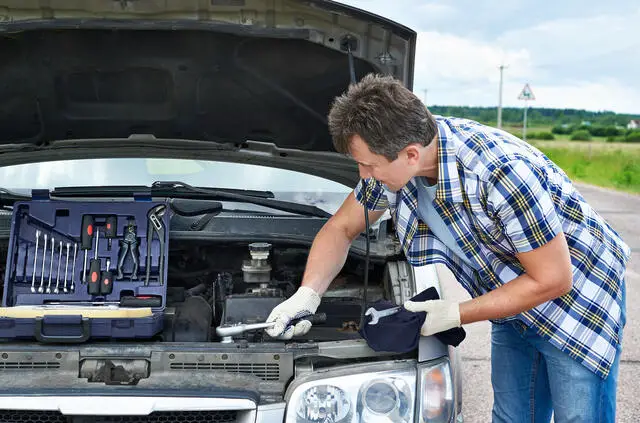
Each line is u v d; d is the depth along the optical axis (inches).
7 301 99.5
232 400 81.5
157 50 115.4
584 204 88.5
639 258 312.5
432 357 86.8
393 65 108.2
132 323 89.9
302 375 84.8
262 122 130.6
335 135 78.3
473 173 79.4
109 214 105.0
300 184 137.2
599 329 87.3
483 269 88.1
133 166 136.5
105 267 102.2
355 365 85.3
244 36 110.3
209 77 121.3
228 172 137.6
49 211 104.3
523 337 95.2
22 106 124.3
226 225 117.6
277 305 97.1
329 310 105.9
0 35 107.8
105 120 130.2
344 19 105.3
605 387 89.8
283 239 113.7
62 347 87.0
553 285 80.6
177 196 127.2
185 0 105.3
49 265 102.1
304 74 118.7
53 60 116.0
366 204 90.6
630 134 1288.1
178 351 86.7
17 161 134.4
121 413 80.2
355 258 112.7
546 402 101.4
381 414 85.0
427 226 90.7
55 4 104.3
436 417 86.5
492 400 161.0
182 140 137.0
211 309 104.5
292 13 105.7
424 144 77.2
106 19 105.9
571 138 1331.2
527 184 77.7
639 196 583.8
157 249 103.7
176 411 83.8
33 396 80.4
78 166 135.5
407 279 107.7
